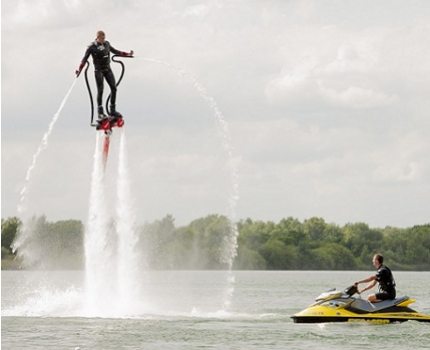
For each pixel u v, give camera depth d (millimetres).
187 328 85000
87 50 77438
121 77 79188
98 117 78688
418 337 76062
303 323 86312
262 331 81938
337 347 70812
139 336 78688
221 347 71812
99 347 72000
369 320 85125
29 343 74188
